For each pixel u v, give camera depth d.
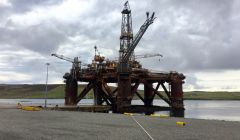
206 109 147.12
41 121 39.00
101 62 104.81
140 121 40.97
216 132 29.06
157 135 25.81
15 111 60.25
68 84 106.31
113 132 27.50
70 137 23.95
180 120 43.47
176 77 106.38
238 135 26.92
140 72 101.81
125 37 108.38
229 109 148.12
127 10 110.50
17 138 23.23
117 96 95.62
